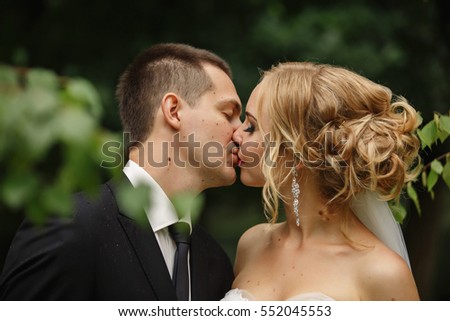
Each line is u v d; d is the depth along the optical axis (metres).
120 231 3.77
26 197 1.77
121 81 4.44
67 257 3.57
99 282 3.67
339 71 4.12
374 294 3.80
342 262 3.93
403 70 9.41
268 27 9.79
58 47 9.02
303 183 4.09
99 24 9.17
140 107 4.23
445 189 6.77
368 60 9.63
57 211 1.81
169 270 3.90
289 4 10.24
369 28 9.94
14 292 3.58
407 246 6.94
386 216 4.16
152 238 3.83
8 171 1.77
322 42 9.83
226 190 10.39
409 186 4.43
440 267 8.74
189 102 4.18
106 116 8.76
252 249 4.49
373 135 3.97
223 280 4.24
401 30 9.76
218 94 4.25
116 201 3.86
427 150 6.36
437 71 9.21
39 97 1.76
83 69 8.90
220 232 15.21
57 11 9.05
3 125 1.73
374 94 4.07
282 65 4.28
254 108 4.17
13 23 8.96
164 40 9.32
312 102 3.99
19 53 3.85
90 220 3.72
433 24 8.99
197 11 9.56
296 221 4.04
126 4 9.23
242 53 9.59
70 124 1.73
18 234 3.72
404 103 4.16
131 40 9.21
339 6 10.26
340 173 3.97
